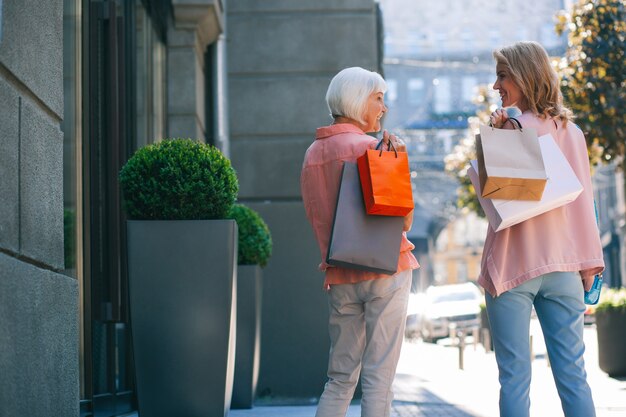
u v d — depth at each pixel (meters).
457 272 98.25
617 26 14.99
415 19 74.12
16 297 3.88
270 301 10.06
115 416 7.23
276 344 9.98
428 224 81.38
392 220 4.33
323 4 10.90
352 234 4.29
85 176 6.62
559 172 4.12
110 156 7.05
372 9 10.92
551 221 4.18
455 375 14.92
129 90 8.07
